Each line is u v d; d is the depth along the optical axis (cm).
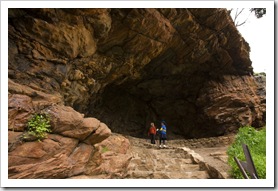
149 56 1053
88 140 474
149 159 742
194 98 1533
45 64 603
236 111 1335
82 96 891
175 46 1122
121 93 1544
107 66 937
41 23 573
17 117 381
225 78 1460
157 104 1627
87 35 710
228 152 828
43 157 383
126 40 880
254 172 407
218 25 1103
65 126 430
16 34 543
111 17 765
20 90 432
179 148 891
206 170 634
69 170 416
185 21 966
